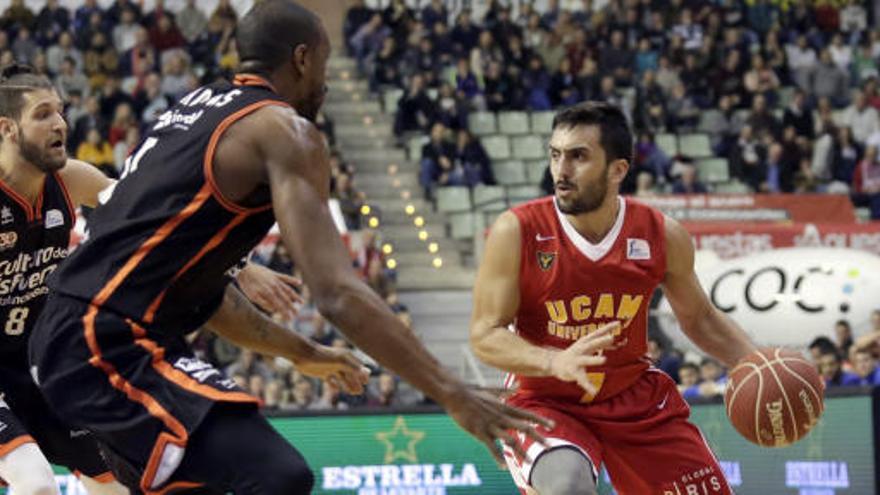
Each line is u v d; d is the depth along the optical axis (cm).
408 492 797
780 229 1362
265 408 851
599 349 420
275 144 322
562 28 1852
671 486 490
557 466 464
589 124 468
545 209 483
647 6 1914
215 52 1736
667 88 1814
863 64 1941
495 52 1786
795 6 1986
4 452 468
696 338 509
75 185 490
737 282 1166
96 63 1698
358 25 1805
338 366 395
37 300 484
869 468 788
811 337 1138
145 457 328
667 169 1658
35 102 450
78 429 496
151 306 331
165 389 328
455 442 797
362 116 1741
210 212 327
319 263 313
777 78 1872
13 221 470
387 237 1559
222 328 385
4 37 1708
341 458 795
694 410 801
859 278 1135
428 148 1625
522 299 482
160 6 1753
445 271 1534
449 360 1409
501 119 1742
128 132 1557
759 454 794
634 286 481
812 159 1745
